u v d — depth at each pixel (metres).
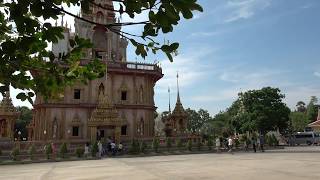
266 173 19.33
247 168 22.66
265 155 37.62
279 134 87.75
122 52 68.25
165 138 54.62
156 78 64.06
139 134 58.56
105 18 57.91
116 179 18.36
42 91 5.58
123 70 58.84
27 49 4.29
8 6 3.91
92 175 20.73
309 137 75.75
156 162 31.23
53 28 4.24
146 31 4.25
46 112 54.66
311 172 19.33
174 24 3.91
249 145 55.31
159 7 3.75
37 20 4.13
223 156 38.19
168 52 4.54
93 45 5.24
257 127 67.12
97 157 41.25
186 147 50.38
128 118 58.59
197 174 19.81
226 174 19.39
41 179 19.17
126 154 46.16
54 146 43.62
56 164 33.00
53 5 3.91
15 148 39.28
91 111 56.56
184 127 64.44
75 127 55.53
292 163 25.77
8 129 53.03
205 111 133.75
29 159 38.94
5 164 34.97
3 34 4.84
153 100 62.94
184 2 3.54
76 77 5.83
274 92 68.81
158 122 107.25
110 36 62.34
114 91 58.53
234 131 78.06
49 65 5.46
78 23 60.75
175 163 29.22
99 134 53.66
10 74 5.07
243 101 70.75
